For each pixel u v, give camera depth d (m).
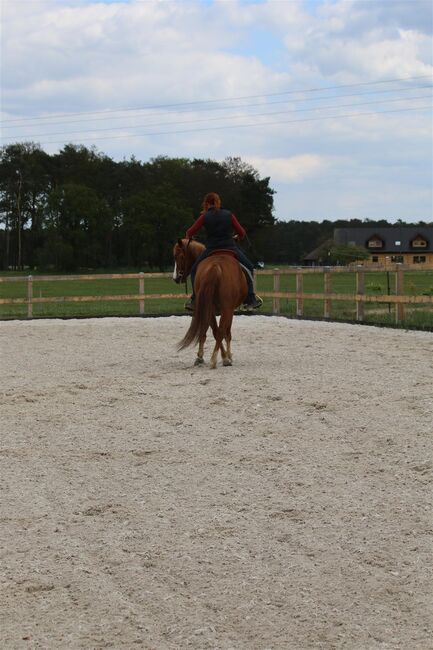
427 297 15.69
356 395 8.58
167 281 56.41
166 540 4.70
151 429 7.43
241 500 5.39
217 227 10.84
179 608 3.84
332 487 5.59
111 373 10.69
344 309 22.17
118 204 101.88
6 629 3.66
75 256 93.62
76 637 3.58
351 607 3.80
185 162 113.81
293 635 3.56
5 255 101.56
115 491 5.66
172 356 12.39
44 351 13.27
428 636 3.52
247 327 16.84
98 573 4.26
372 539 4.62
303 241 142.25
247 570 4.25
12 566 4.36
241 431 7.25
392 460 6.17
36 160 104.06
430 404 7.98
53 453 6.70
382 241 119.56
